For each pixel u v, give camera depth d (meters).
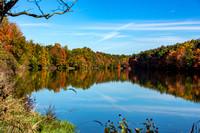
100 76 44.72
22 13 2.04
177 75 46.41
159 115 9.59
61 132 4.87
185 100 14.65
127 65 129.62
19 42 32.91
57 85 19.81
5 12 1.91
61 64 73.25
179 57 65.19
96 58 107.56
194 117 9.34
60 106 9.81
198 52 59.50
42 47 62.09
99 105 11.20
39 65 62.03
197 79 33.09
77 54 86.69
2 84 2.87
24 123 2.68
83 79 31.97
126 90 20.22
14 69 25.94
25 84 13.84
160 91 19.70
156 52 102.75
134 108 11.03
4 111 2.55
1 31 29.45
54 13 2.10
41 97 11.69
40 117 4.75
